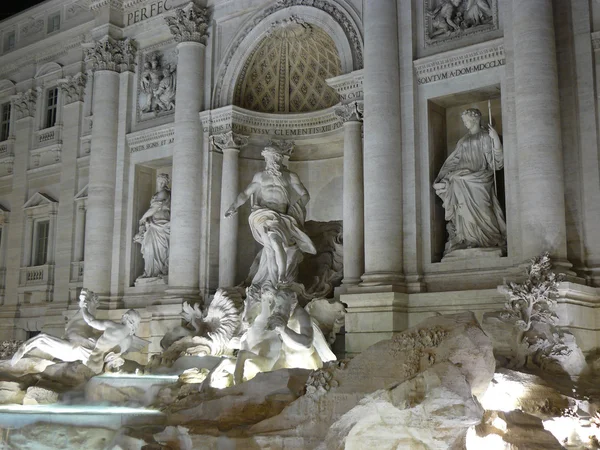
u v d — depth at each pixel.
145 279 29.42
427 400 12.37
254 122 28.05
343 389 13.73
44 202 35.44
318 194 28.66
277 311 17.91
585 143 20.28
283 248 23.67
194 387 18.44
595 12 20.73
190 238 27.41
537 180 19.36
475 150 21.83
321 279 25.25
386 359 13.66
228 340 23.91
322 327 23.08
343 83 24.55
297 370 16.03
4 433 16.27
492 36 21.81
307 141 28.27
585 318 19.03
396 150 22.39
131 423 15.81
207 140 27.97
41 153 36.50
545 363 17.44
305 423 13.77
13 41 38.41
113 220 30.56
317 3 25.97
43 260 35.59
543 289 17.80
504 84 21.19
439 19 22.86
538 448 13.10
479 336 13.16
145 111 30.95
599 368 18.30
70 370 21.69
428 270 21.92
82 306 23.11
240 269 27.53
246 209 28.08
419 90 22.83
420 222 22.20
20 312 35.66
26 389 20.88
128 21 31.72
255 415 14.98
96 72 31.34
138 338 24.48
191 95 28.17
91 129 34.06
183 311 26.12
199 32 28.58
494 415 13.63
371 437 13.27
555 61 20.11
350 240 23.81
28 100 37.19
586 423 15.02
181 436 14.34
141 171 31.08
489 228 21.30
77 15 35.50
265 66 28.31
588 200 20.02
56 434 15.79
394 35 23.00
